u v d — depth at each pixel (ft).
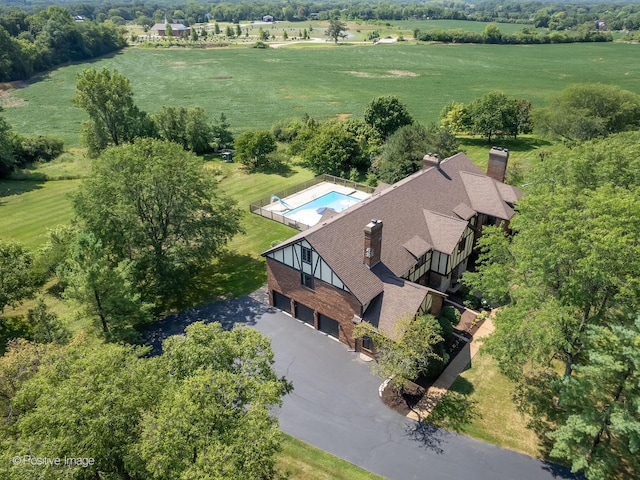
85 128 234.58
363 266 99.60
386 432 81.15
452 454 76.64
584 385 65.72
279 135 264.31
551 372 92.02
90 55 557.74
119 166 116.67
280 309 116.47
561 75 428.56
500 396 87.76
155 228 119.44
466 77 435.12
